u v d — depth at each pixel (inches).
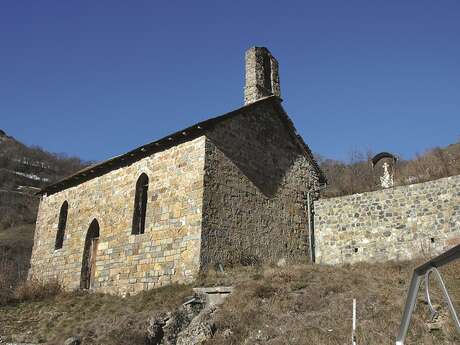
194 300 535.8
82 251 807.1
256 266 645.3
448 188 678.5
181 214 655.8
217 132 692.1
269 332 446.0
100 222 791.1
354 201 766.5
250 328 458.9
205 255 617.6
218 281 573.0
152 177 721.6
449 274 528.4
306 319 454.9
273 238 738.8
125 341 496.4
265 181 761.6
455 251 153.8
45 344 537.0
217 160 677.3
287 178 812.6
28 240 1507.1
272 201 762.2
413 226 695.7
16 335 574.9
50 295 757.3
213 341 450.6
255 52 837.2
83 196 853.8
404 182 1191.6
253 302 492.4
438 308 436.5
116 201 773.9
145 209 757.9
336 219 777.6
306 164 871.7
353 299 442.6
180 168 683.4
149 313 538.0
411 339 401.1
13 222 1759.4
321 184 898.1
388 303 458.3
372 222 737.0
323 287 508.7
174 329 498.9
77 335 534.6
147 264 674.8
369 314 444.1
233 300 504.4
